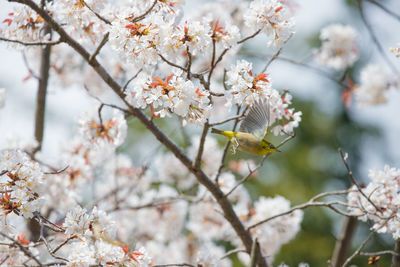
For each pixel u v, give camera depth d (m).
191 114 4.09
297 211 7.04
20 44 5.43
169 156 8.84
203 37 4.28
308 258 11.91
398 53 4.78
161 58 4.34
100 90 8.77
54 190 7.04
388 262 11.36
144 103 4.15
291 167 12.84
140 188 8.74
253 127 4.39
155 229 8.74
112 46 4.33
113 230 4.67
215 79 9.04
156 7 4.61
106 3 5.61
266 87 4.26
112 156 8.27
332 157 13.14
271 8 4.59
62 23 5.55
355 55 9.74
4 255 4.74
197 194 8.43
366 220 5.38
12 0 5.12
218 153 8.42
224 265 8.23
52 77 8.66
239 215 7.08
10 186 4.45
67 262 4.42
